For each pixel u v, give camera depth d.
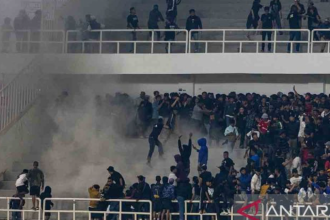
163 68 96.25
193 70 95.88
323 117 89.56
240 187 81.81
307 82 96.00
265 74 96.31
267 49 99.12
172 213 81.00
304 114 89.88
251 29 95.88
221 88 96.88
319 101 91.69
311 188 81.56
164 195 80.81
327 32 96.88
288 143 88.75
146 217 81.88
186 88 97.19
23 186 84.38
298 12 96.81
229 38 102.88
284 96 91.81
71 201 87.25
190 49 97.25
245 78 96.62
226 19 104.00
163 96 97.31
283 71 95.06
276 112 90.50
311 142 87.25
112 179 82.38
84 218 85.88
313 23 98.00
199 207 81.31
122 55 96.75
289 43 97.56
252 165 82.88
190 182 89.69
